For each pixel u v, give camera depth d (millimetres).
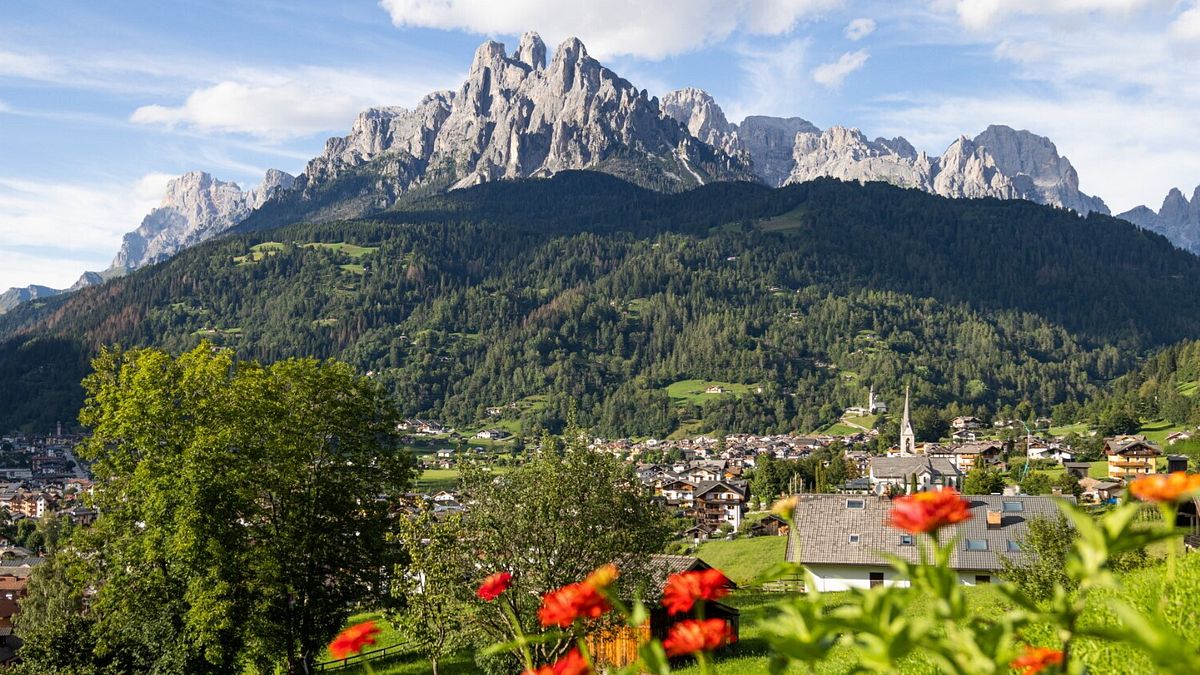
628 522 29578
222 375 38906
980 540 57156
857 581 59406
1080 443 173875
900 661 10914
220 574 35281
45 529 130500
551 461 30078
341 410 40281
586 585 5797
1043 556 31062
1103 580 4062
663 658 5277
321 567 39469
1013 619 4309
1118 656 8734
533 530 28438
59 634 38750
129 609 36688
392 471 41312
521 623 27797
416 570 29812
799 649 4266
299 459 37750
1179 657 3422
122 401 37062
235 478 35281
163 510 34562
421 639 29141
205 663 37594
